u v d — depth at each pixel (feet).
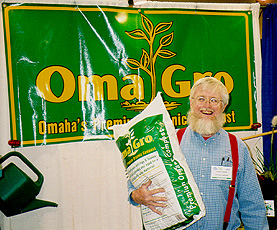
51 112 7.47
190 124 5.73
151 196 5.17
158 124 5.41
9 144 7.25
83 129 7.68
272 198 6.85
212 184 5.41
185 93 8.16
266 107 8.56
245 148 5.66
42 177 7.41
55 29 7.45
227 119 8.45
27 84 7.33
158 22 8.00
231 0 9.05
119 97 7.86
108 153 7.84
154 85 8.01
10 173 7.11
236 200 5.57
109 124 7.81
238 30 8.46
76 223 7.75
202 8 8.23
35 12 7.34
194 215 5.11
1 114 7.37
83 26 7.62
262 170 7.93
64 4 7.50
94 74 7.70
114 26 7.78
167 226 5.23
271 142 7.98
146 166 5.27
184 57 8.15
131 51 7.88
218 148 5.57
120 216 7.99
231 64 8.44
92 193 7.80
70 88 7.57
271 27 8.58
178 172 5.21
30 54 7.33
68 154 7.64
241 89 8.52
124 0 7.82
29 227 7.54
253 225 5.56
